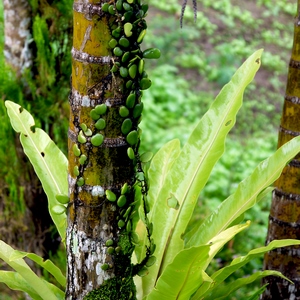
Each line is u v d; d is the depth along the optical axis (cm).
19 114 190
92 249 166
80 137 160
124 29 156
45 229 271
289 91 210
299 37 205
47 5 258
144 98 605
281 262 221
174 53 747
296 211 216
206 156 181
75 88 160
